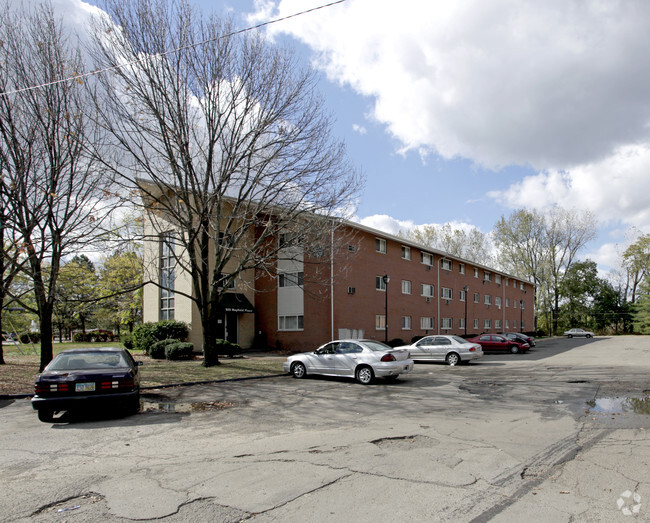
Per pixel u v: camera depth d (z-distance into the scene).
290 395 12.31
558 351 32.91
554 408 10.16
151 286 26.89
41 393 8.77
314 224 18.16
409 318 34.66
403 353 15.02
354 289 28.59
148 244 26.61
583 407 10.27
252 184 18.03
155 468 5.86
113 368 9.52
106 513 4.40
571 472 5.64
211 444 7.13
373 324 30.30
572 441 7.18
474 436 7.54
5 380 14.15
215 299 18.77
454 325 41.69
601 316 79.44
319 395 12.29
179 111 16.52
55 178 14.31
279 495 4.85
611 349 34.62
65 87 14.43
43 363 15.26
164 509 4.49
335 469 5.74
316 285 26.95
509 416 9.27
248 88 17.38
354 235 28.83
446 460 6.14
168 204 19.59
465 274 44.69
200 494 4.89
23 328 32.16
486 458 6.25
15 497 4.85
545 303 64.75
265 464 5.98
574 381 15.02
